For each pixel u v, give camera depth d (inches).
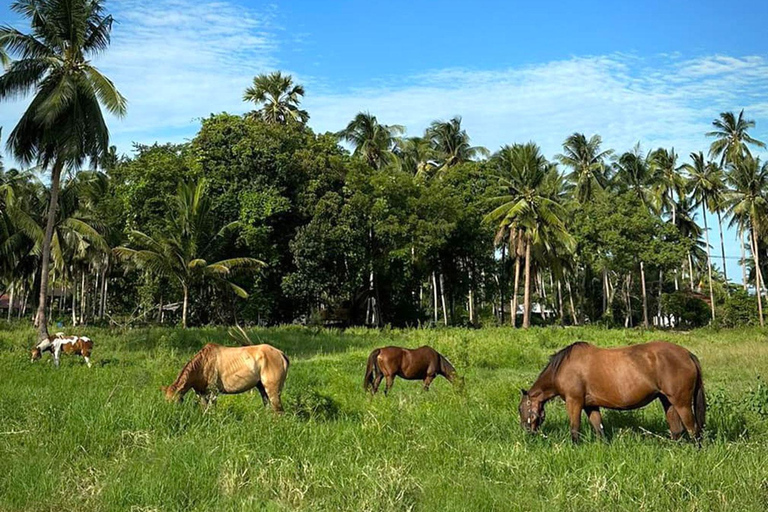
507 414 406.6
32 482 268.4
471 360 821.2
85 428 338.3
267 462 291.4
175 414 369.7
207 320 1667.1
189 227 1349.7
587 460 300.5
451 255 1872.5
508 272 2117.4
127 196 1520.7
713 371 751.7
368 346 1039.0
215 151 1552.7
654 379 335.9
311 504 250.2
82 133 957.8
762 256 2576.3
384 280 1804.9
